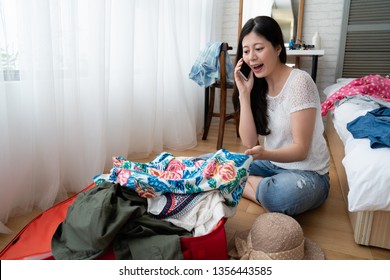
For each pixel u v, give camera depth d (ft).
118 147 6.12
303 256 3.20
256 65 3.89
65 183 5.01
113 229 2.70
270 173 4.71
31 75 4.05
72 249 2.76
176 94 7.59
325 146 4.46
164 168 3.99
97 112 5.04
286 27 10.52
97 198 2.98
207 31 9.55
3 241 3.64
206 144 8.44
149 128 6.86
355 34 9.78
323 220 4.23
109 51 5.25
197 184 3.48
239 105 4.84
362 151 3.48
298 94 3.86
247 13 10.89
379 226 3.45
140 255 2.77
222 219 3.20
